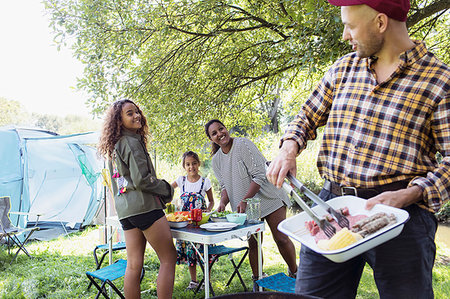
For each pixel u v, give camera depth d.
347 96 1.45
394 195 1.21
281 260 5.03
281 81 5.79
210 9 4.77
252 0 4.92
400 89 1.32
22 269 5.12
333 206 1.34
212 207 4.37
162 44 5.46
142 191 2.82
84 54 4.87
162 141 5.52
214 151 3.91
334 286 1.47
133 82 5.16
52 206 8.02
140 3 4.77
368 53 1.33
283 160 1.42
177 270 4.77
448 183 1.21
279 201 3.60
